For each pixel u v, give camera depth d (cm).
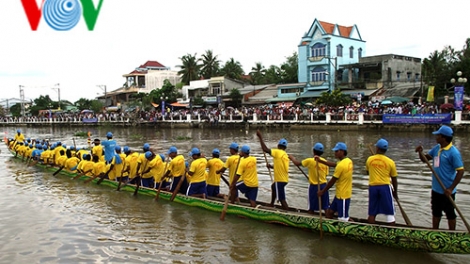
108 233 852
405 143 2202
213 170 1030
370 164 727
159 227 880
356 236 734
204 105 5200
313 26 4434
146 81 6819
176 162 1059
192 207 1012
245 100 4978
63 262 711
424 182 1202
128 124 5153
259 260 695
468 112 2673
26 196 1207
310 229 796
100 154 1422
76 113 6781
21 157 2116
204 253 732
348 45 4512
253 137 3036
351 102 3594
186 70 6006
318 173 786
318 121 3266
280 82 5631
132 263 697
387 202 711
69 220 949
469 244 624
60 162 1603
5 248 782
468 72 3325
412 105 3086
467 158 1602
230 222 895
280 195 887
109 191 1238
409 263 666
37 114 8488
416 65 4353
